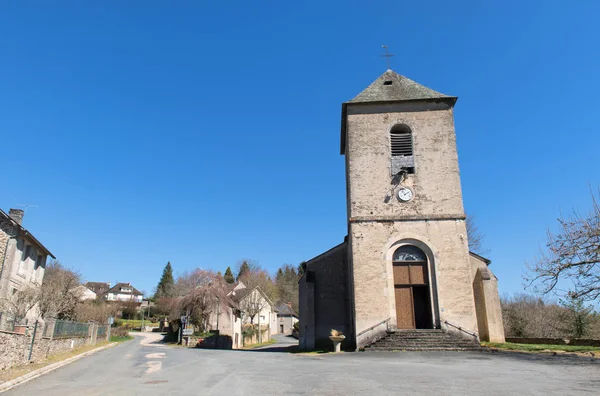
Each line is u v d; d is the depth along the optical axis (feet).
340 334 69.36
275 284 290.15
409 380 34.19
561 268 56.95
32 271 103.04
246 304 180.96
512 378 34.53
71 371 48.19
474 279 74.18
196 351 84.33
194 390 32.60
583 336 94.27
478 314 72.79
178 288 224.33
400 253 69.67
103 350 86.28
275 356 63.36
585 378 34.19
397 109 75.46
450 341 61.77
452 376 35.88
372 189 71.92
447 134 73.77
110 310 195.83
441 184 71.46
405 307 67.56
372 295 67.21
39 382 39.70
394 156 73.36
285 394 29.63
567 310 98.68
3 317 47.14
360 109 75.72
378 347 62.08
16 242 88.22
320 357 57.67
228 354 71.97
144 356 68.69
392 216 70.33
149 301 314.76
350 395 28.68
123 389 34.30
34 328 54.60
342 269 78.59
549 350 54.60
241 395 29.76
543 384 31.63
